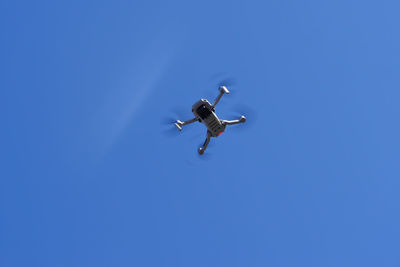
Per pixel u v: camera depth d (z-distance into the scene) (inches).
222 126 339.0
